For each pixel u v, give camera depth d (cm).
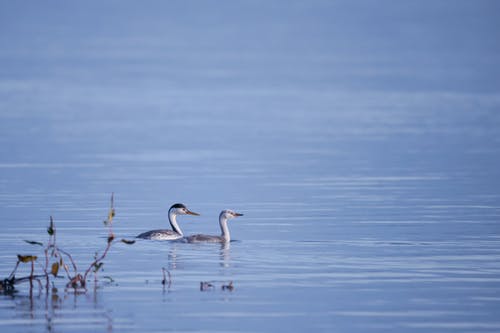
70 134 6388
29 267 2500
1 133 6394
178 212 3052
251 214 3428
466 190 3938
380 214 3372
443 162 4872
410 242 2834
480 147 5478
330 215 3369
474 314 2052
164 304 2134
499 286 2270
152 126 7088
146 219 3319
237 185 4162
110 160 5041
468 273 2408
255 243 2852
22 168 4691
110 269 2477
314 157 5181
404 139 5984
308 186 4116
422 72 14525
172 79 14275
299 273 2414
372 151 5409
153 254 2673
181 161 5025
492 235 2939
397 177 4369
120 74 15338
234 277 2375
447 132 6347
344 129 6719
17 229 3075
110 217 2372
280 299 2170
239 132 6650
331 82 12925
